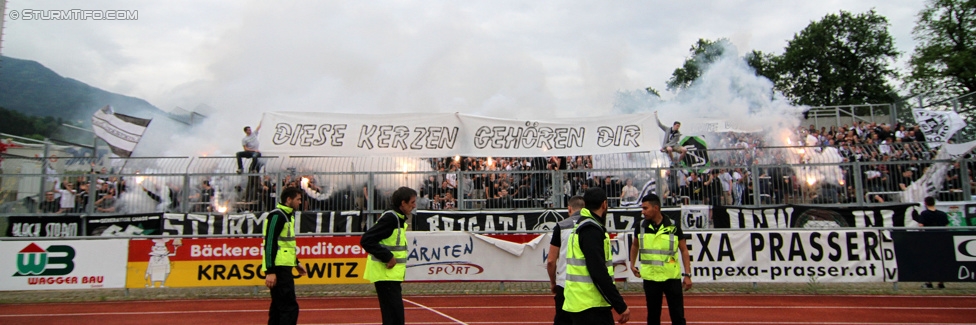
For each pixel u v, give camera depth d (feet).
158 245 40.93
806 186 45.73
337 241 41.29
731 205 45.70
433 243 41.29
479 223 45.27
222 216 46.11
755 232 40.27
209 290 42.83
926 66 123.24
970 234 38.83
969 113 61.52
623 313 15.65
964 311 33.24
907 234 39.27
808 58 172.14
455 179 47.03
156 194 47.91
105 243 40.83
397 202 22.20
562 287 21.94
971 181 45.16
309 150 50.47
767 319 31.35
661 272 23.70
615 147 50.75
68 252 40.47
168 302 38.81
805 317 31.83
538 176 46.98
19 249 40.32
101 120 56.80
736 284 42.39
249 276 40.73
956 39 123.34
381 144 50.70
